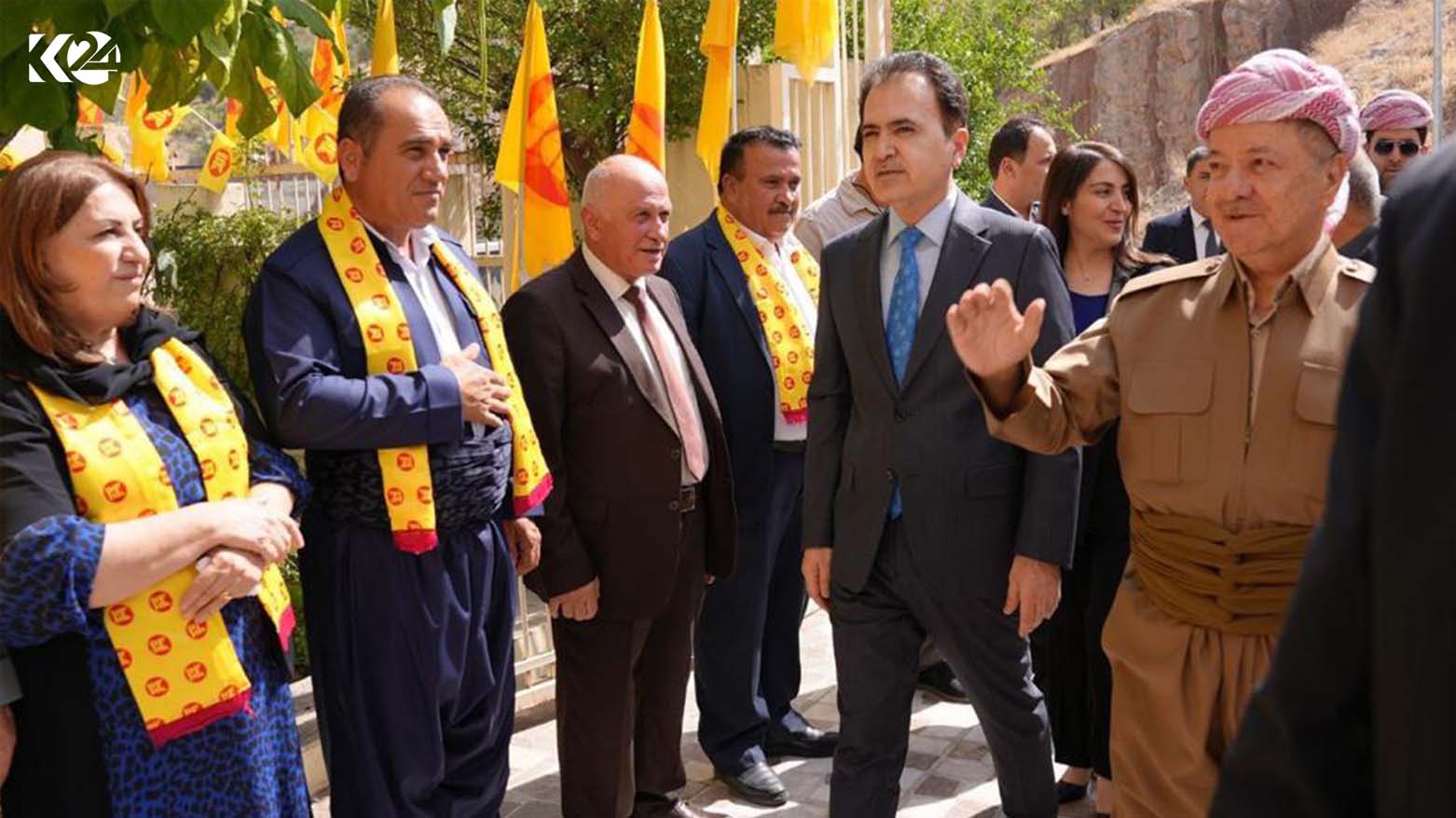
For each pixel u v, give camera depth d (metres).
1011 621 3.29
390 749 3.14
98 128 5.44
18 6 2.78
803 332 4.56
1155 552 2.48
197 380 2.72
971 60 16.56
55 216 2.45
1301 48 47.16
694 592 3.91
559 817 4.15
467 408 3.05
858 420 3.38
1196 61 48.03
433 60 11.41
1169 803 2.48
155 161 6.06
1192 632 2.42
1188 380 2.42
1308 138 2.30
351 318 3.06
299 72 3.03
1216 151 2.36
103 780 2.45
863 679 3.39
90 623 2.45
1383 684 0.94
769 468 4.42
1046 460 3.16
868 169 3.30
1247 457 2.35
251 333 3.03
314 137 5.65
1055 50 52.28
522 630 5.13
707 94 5.56
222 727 2.58
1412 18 45.75
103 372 2.52
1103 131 49.47
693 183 8.69
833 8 5.63
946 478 3.22
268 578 2.77
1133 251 4.20
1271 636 2.34
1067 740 4.15
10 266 2.44
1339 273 2.37
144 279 2.61
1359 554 0.99
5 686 2.38
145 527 2.45
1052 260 3.27
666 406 3.72
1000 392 2.41
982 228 3.28
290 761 2.81
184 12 2.64
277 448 2.95
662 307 3.92
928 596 3.27
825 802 4.27
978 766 4.47
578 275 3.71
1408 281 0.96
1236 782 1.10
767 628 4.63
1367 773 1.02
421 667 3.13
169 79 3.09
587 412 3.64
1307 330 2.33
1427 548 0.91
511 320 3.67
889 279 3.35
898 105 3.22
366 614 3.09
